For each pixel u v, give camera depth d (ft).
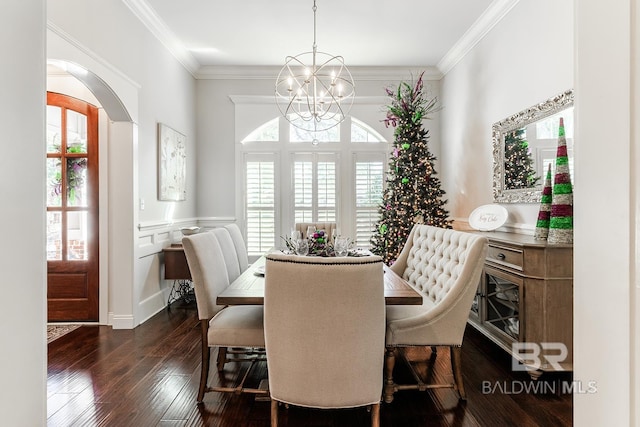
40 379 2.18
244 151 17.17
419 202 13.99
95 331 11.19
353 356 5.23
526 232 10.25
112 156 11.61
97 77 9.51
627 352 1.72
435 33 13.48
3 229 1.94
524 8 10.39
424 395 7.47
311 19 12.44
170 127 14.02
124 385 7.83
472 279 7.02
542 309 7.53
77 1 8.70
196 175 17.02
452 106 15.75
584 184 1.98
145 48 12.17
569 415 6.70
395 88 17.26
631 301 1.69
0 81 1.92
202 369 7.18
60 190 11.86
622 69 1.72
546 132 9.30
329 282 5.01
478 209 12.05
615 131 1.77
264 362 8.99
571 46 8.53
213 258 7.99
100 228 11.86
